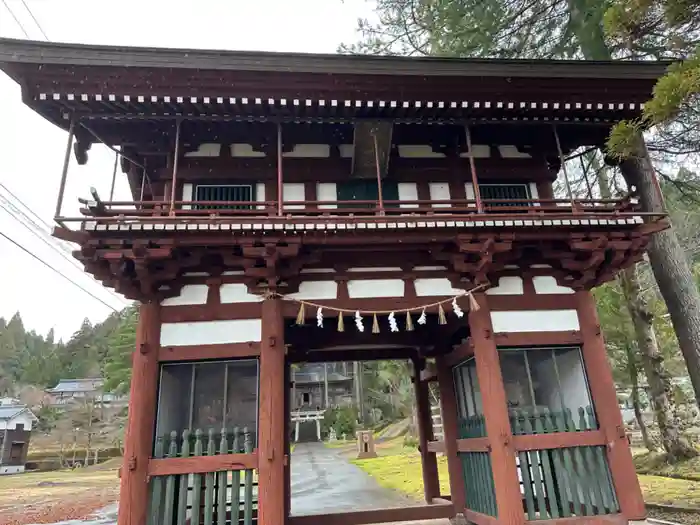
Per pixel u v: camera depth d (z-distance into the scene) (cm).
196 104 802
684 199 1614
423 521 988
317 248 813
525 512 805
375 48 1580
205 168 923
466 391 1023
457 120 898
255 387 783
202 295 815
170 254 745
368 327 1116
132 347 3962
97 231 712
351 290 853
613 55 1408
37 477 3556
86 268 754
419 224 766
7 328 9744
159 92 780
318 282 852
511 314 870
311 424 5694
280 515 690
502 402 792
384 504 1428
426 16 1492
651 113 619
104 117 818
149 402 736
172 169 912
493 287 887
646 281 2264
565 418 823
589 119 929
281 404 750
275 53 764
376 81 814
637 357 1791
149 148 920
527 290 895
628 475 780
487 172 999
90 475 3681
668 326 1883
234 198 921
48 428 5403
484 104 861
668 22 695
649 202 1270
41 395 6322
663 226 846
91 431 4675
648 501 1165
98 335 8450
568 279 904
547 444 790
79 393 6397
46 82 750
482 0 1358
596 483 786
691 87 566
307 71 784
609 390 827
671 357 2017
